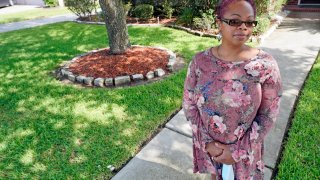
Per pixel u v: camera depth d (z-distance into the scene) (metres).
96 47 7.36
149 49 6.30
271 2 9.32
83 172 2.82
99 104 4.15
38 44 8.14
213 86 1.58
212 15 8.38
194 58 1.69
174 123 3.57
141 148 3.15
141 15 10.78
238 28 1.45
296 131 3.20
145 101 4.16
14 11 17.55
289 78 4.77
